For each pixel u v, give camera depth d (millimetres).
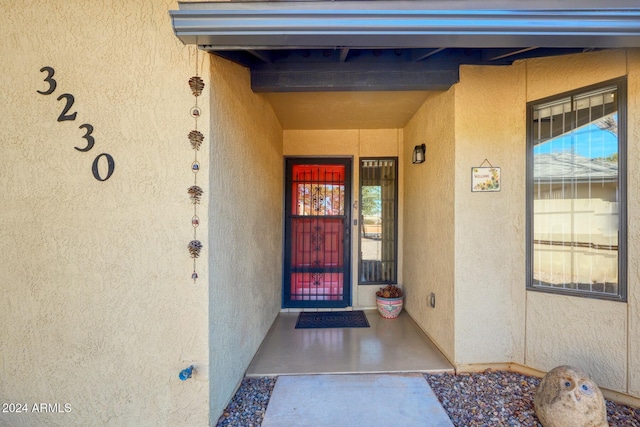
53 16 1994
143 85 1994
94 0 1988
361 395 2404
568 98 2539
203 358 2010
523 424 2098
